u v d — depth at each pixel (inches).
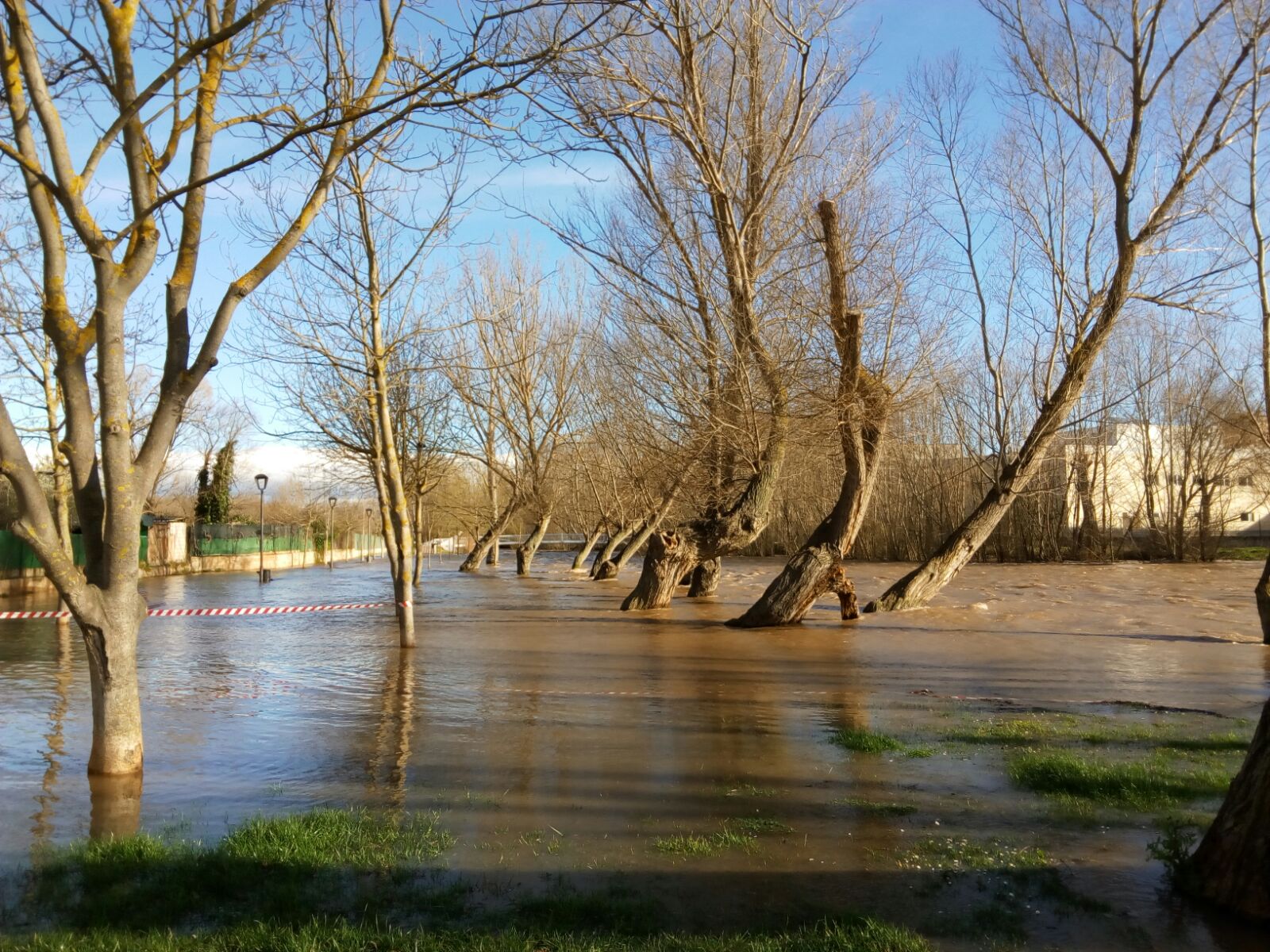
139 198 262.2
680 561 853.8
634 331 833.5
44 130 241.4
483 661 538.0
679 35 562.3
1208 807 238.2
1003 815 235.0
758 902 182.4
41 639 634.2
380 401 574.9
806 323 687.7
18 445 249.0
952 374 1302.9
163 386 267.0
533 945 160.6
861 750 305.9
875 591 1141.1
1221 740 311.1
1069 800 244.7
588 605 946.1
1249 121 609.3
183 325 267.9
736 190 681.6
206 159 270.7
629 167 650.8
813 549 719.1
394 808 246.2
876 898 184.1
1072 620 764.0
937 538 1844.2
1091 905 179.3
